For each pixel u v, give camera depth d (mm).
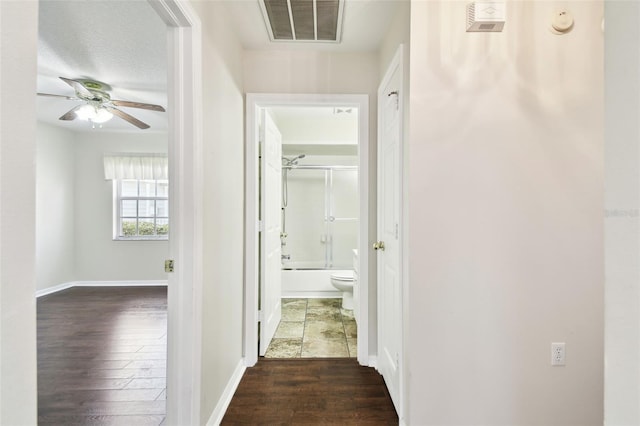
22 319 518
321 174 4938
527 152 1474
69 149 4688
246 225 2326
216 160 1681
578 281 1476
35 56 538
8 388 500
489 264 1477
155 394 1948
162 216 4965
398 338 1721
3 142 492
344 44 2236
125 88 3094
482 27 1435
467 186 1472
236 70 2100
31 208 533
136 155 4785
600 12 1462
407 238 1536
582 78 1468
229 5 1825
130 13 1903
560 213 1478
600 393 1467
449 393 1469
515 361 1475
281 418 1724
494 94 1467
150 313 3531
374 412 1772
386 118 2057
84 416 1744
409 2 1546
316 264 4914
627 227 464
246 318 2303
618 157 477
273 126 2814
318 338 2797
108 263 4816
